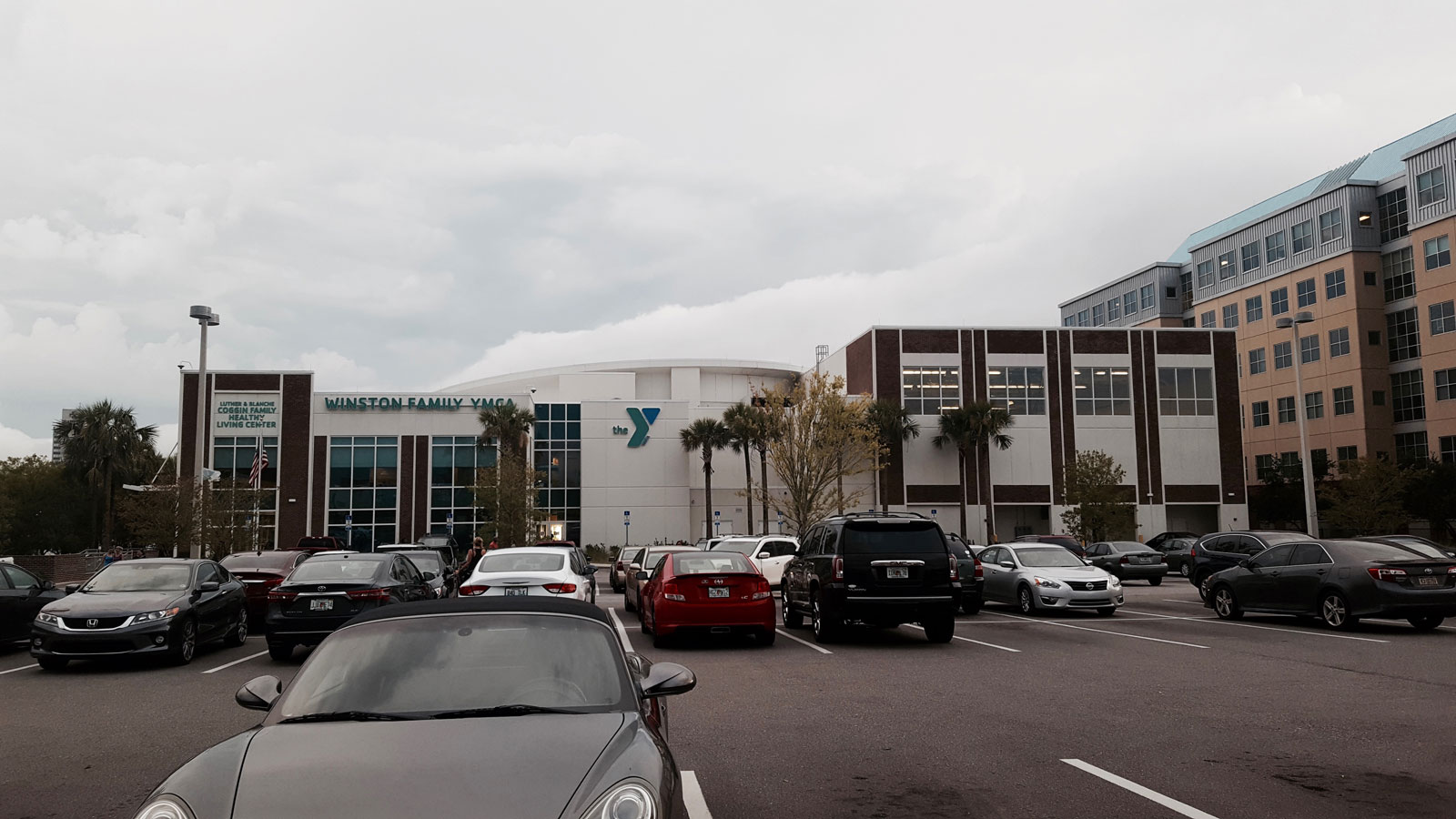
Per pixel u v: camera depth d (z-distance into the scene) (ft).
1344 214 221.66
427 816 9.70
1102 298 316.81
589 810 9.95
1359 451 214.28
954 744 23.76
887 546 47.11
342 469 193.26
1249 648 44.01
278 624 43.16
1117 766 21.33
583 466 207.21
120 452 214.69
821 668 38.58
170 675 39.34
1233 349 208.33
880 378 199.93
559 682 13.32
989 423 188.55
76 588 45.06
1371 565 49.80
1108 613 63.93
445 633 14.29
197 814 9.95
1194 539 121.29
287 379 193.36
